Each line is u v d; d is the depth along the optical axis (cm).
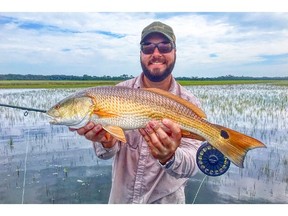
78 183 119
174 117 75
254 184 118
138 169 93
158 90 76
